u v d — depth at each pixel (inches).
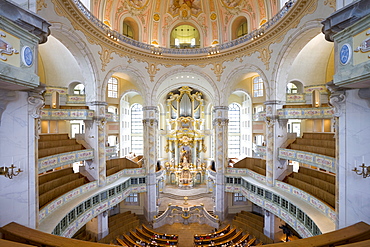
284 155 680.4
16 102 269.6
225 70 861.8
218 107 881.5
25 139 279.9
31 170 286.5
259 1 768.9
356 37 209.2
